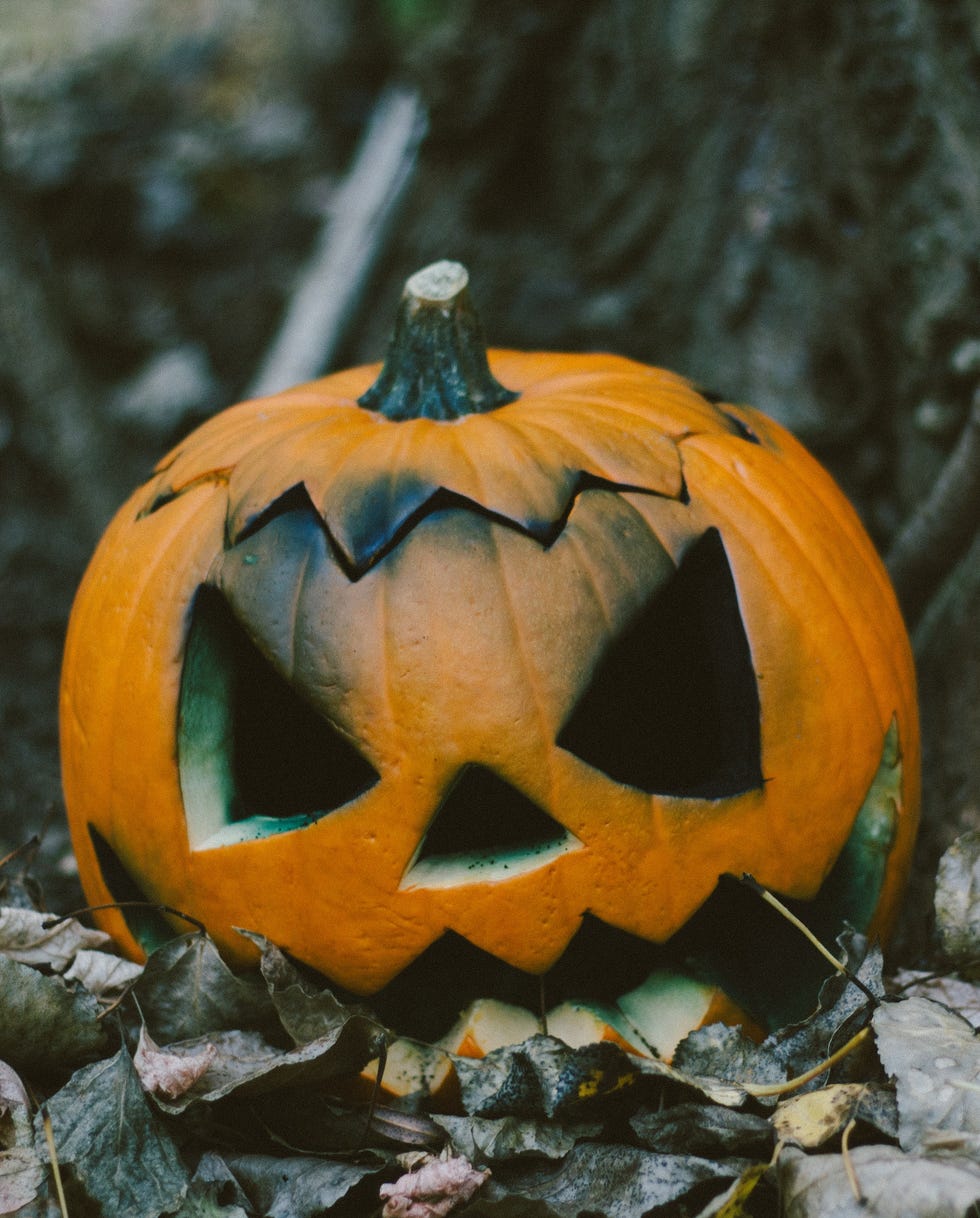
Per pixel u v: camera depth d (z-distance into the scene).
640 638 0.90
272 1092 0.86
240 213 2.21
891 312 1.18
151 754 0.89
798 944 0.90
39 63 2.49
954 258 1.12
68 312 1.92
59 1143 0.83
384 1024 0.88
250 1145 0.85
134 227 2.12
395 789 0.86
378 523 0.87
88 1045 0.87
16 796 1.27
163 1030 0.88
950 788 1.04
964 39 1.11
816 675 0.89
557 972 0.89
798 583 0.89
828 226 1.24
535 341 1.55
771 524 0.90
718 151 1.34
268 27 2.55
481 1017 0.88
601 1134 0.85
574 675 0.86
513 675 0.85
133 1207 0.82
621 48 1.45
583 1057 0.83
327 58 2.46
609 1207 0.82
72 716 0.92
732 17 1.32
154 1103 0.84
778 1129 0.82
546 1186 0.83
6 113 2.31
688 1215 0.82
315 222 2.17
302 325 1.72
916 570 1.08
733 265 1.32
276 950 0.87
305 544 0.87
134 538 0.92
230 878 0.88
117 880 0.93
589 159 1.53
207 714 0.90
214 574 0.89
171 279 2.07
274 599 0.87
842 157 1.22
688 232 1.39
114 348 1.95
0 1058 0.86
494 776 0.88
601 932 0.89
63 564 1.54
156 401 1.84
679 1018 0.89
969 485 1.04
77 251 2.08
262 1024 0.88
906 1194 0.79
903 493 1.18
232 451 0.92
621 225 1.49
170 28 2.59
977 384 1.10
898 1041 0.83
